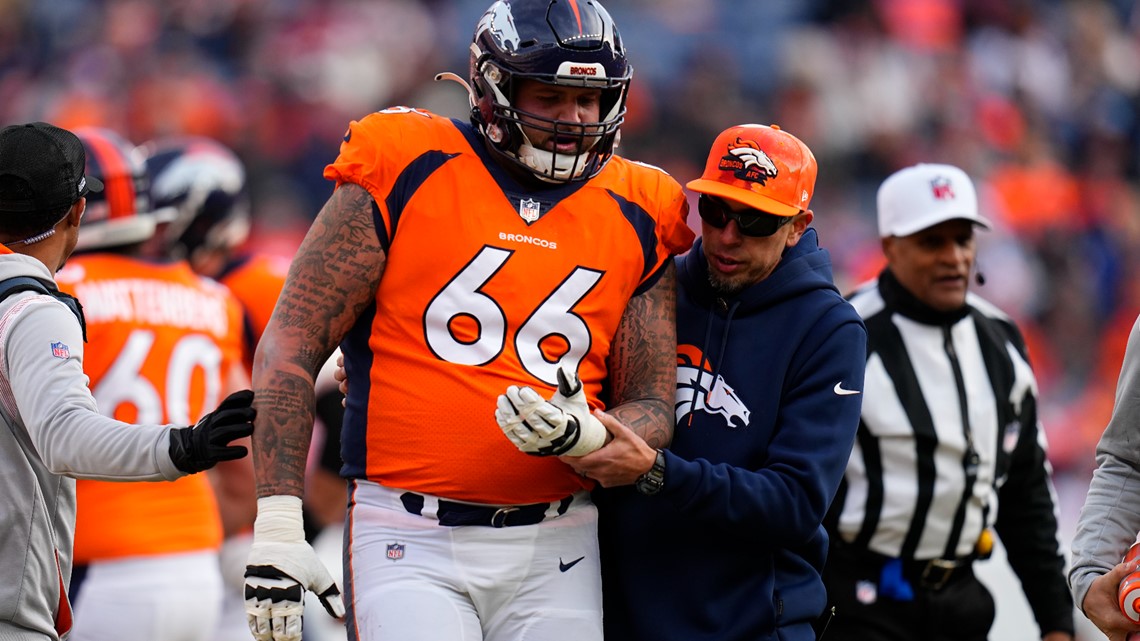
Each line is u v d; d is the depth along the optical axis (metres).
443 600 11.03
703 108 49.00
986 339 16.58
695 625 12.09
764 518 11.59
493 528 11.26
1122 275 49.88
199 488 17.62
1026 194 50.44
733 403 12.22
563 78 10.90
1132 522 11.69
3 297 11.23
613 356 11.86
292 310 11.03
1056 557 16.88
